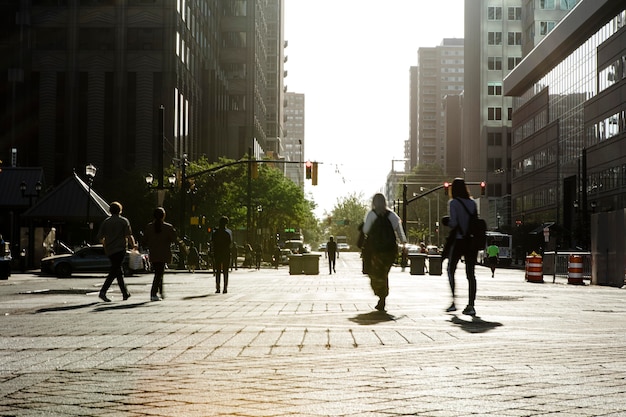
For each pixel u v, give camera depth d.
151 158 75.56
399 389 5.49
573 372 6.32
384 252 12.77
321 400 5.07
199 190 60.38
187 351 7.63
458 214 12.45
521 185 100.62
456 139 177.88
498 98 125.50
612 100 66.81
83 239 50.00
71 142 75.94
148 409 4.78
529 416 4.54
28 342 8.35
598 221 28.72
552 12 102.56
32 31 76.75
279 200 82.62
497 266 71.88
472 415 4.57
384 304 12.94
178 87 78.38
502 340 8.66
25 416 4.58
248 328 9.84
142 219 62.62
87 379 5.97
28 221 44.62
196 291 20.12
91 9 76.62
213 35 104.56
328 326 10.13
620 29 64.94
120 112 75.88
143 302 15.12
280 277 33.16
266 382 5.81
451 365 6.70
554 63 85.25
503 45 125.38
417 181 165.12
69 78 76.38
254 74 118.81
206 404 4.94
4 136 75.69
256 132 122.38
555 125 84.69
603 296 19.22
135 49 76.25
